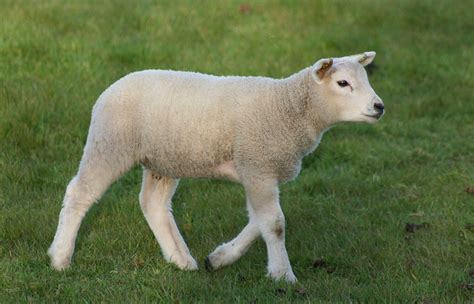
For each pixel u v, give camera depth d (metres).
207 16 22.78
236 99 9.88
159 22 21.73
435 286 9.95
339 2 24.58
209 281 10.05
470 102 18.70
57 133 14.82
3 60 17.83
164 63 18.92
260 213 10.00
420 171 14.69
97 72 17.73
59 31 20.14
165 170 10.21
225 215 12.43
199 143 9.84
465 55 21.89
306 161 15.27
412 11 24.86
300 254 11.19
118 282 10.00
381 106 9.79
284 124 9.90
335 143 15.82
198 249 11.35
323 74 9.87
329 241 11.56
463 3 26.33
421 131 16.95
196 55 19.69
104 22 21.20
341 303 9.22
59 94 16.12
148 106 9.87
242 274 10.41
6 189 12.84
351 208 13.05
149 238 11.31
